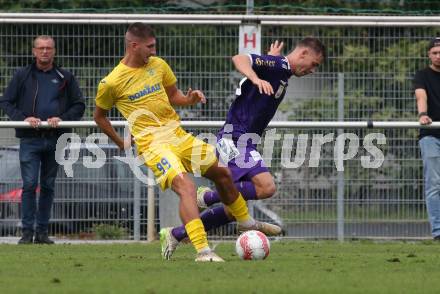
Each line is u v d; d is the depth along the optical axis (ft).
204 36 115.96
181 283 49.90
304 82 115.55
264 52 118.32
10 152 114.01
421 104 106.01
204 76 115.85
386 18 114.11
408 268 62.64
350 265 65.16
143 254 82.02
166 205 113.19
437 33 118.01
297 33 118.52
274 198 114.62
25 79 105.81
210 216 76.74
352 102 116.26
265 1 142.61
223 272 57.16
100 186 113.91
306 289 47.03
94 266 63.26
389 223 115.85
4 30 116.26
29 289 47.14
